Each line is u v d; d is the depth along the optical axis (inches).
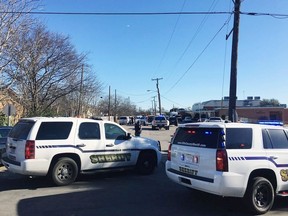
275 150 301.3
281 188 302.4
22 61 917.8
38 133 381.4
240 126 293.6
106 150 429.4
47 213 285.9
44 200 327.6
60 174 392.2
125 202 322.3
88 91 1418.6
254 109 3011.8
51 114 1240.2
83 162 409.7
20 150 380.5
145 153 467.5
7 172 475.8
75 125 408.2
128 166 453.4
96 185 396.5
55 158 390.9
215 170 282.0
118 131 449.1
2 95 914.1
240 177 279.4
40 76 1111.6
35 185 393.7
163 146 930.1
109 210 295.7
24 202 320.2
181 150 319.3
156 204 316.2
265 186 289.3
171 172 327.9
